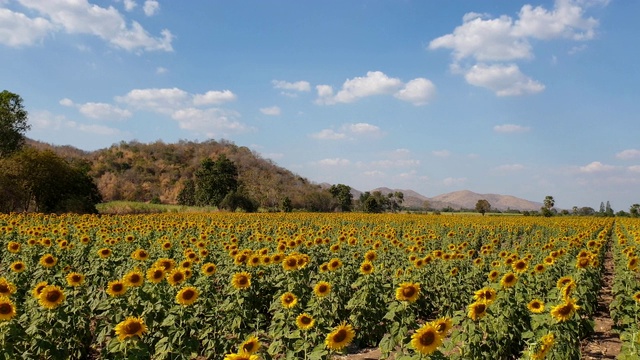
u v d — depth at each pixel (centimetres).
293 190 13762
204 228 2425
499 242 2984
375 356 977
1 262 1675
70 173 5659
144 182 13412
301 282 1127
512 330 889
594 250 1703
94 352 908
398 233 3119
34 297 835
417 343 591
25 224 2503
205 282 1004
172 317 798
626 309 1071
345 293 1131
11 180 4922
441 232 3331
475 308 762
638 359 683
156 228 2323
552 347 716
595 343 1068
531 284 1193
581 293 1111
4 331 687
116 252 1560
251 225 2962
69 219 3244
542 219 5684
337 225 3809
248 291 1045
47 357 726
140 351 664
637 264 1166
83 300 931
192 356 764
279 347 774
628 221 5688
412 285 824
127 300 864
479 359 761
